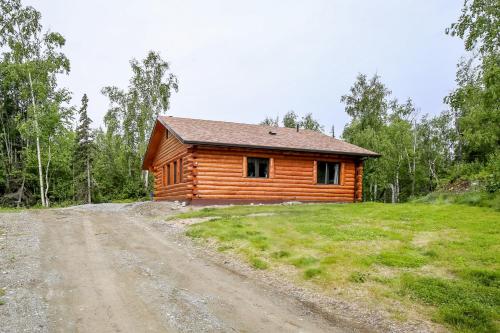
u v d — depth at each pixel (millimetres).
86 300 5094
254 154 17828
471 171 22359
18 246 8461
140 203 20625
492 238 7723
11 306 4770
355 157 20266
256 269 6742
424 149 39594
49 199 34750
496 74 8258
